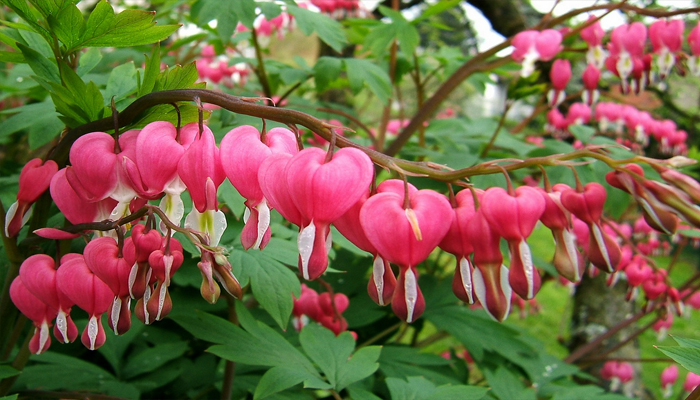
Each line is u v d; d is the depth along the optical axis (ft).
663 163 0.46
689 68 1.06
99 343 0.58
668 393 1.61
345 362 0.84
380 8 1.37
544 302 3.19
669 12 0.99
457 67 1.49
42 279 0.58
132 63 0.83
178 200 0.54
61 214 0.80
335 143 0.49
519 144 1.49
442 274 1.71
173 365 1.01
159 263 0.50
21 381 0.87
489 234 0.49
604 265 0.50
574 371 1.25
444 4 1.30
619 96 1.76
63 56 0.63
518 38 1.07
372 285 0.51
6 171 1.34
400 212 0.48
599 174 1.25
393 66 1.46
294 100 1.52
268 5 1.13
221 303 0.98
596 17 1.09
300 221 0.49
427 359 1.10
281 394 0.87
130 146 0.54
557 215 0.51
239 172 0.51
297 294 0.82
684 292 1.51
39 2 0.57
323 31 1.21
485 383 1.49
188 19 1.27
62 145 0.63
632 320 1.52
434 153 1.33
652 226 0.46
